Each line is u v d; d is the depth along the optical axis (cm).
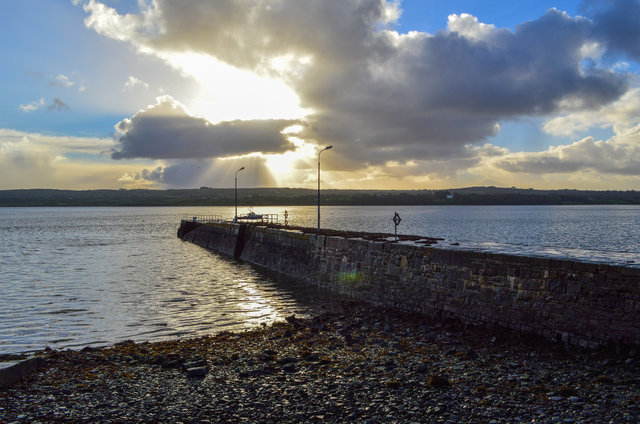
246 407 1131
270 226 5291
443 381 1245
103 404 1159
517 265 1798
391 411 1078
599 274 1516
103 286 3462
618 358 1393
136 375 1416
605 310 1481
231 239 5881
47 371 1460
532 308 1708
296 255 3841
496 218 16562
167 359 1582
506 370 1368
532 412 1041
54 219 19438
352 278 2908
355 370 1405
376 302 2609
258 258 4797
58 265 4797
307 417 1065
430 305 2202
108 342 1998
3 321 2386
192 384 1319
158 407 1138
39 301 2905
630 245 6316
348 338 1852
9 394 1234
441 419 1026
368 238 3106
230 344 1822
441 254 2183
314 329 2020
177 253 6034
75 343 1991
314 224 11269
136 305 2767
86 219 19325
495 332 1794
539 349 1575
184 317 2452
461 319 2009
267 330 2067
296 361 1538
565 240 7188
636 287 1413
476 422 1005
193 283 3569
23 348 1922
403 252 2466
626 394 1119
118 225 14125
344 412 1086
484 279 1931
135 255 5788
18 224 14975
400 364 1466
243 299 2916
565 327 1588
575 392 1148
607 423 966
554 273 1655
